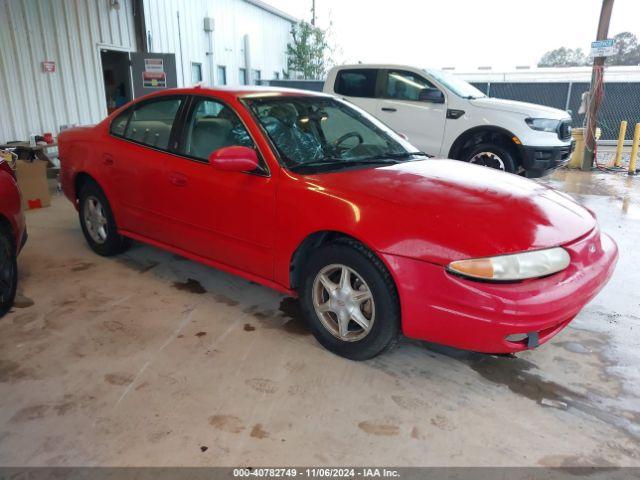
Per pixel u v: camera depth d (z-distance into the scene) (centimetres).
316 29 1975
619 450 216
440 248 235
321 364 276
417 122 724
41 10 790
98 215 427
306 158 306
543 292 232
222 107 328
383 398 248
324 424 228
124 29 985
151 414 231
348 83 775
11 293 331
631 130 1377
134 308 338
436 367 277
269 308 342
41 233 506
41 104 807
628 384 265
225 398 245
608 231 545
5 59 740
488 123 672
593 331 322
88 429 221
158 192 357
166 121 361
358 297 266
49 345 289
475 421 233
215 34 1381
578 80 1391
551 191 304
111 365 270
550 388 260
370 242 248
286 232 285
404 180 284
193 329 311
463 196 264
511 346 236
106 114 947
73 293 360
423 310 240
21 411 231
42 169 611
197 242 341
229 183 310
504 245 231
